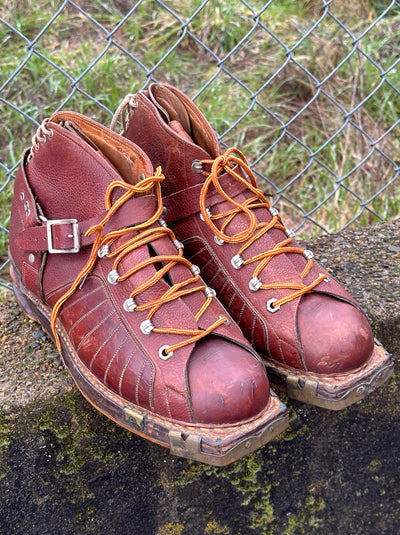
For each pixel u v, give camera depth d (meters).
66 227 0.48
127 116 0.55
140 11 1.28
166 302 0.46
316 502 0.59
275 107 1.19
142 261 0.46
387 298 0.61
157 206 0.49
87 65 1.11
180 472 0.54
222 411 0.44
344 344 0.47
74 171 0.48
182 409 0.44
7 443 0.51
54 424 0.52
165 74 1.18
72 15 1.27
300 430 0.57
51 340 0.57
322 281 0.51
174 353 0.45
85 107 1.09
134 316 0.46
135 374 0.45
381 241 0.71
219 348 0.46
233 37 1.26
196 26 1.27
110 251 0.47
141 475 0.54
